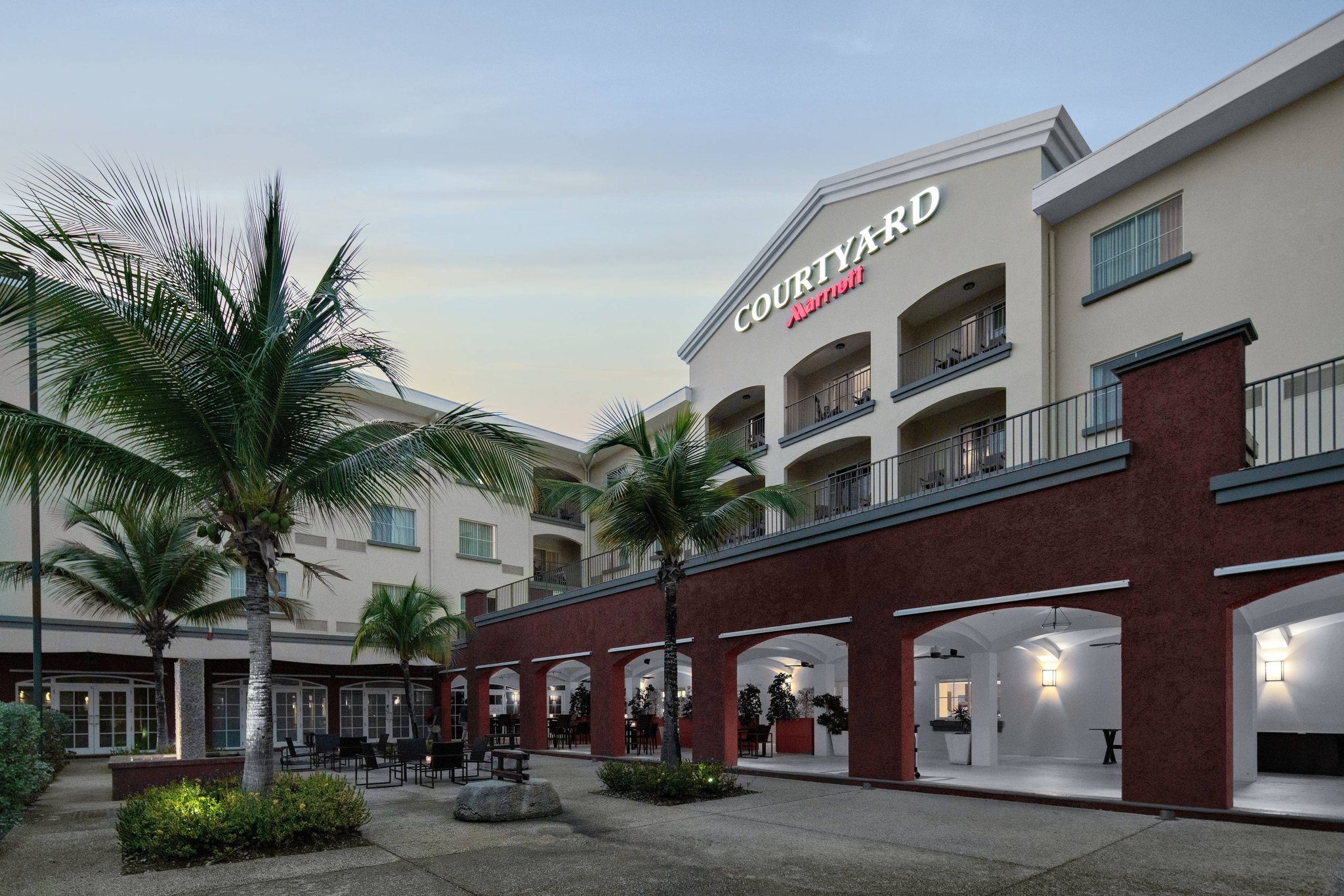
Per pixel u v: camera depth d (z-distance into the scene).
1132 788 10.78
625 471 14.80
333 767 19.67
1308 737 14.58
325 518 12.02
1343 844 8.63
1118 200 17.36
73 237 9.23
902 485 20.67
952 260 19.89
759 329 26.03
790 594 16.22
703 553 16.47
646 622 20.27
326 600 30.92
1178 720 10.38
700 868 8.30
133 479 10.23
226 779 11.85
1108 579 11.22
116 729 25.77
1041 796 11.80
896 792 13.41
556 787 15.20
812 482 24.23
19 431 9.48
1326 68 14.20
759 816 11.38
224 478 10.67
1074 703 18.16
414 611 24.86
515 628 26.27
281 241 11.11
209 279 10.48
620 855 8.96
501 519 37.19
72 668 24.25
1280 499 9.66
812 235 24.16
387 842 9.85
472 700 28.67
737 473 26.81
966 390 19.12
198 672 17.47
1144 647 10.79
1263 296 14.84
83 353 9.51
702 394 28.41
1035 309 18.03
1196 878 7.45
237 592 28.19
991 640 16.83
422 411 34.47
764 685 23.28
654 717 23.75
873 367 21.70
